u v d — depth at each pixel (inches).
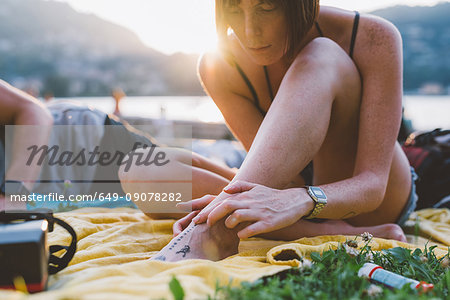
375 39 56.0
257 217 42.8
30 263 29.2
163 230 62.7
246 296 29.6
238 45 63.5
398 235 59.2
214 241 44.9
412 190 68.1
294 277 35.0
